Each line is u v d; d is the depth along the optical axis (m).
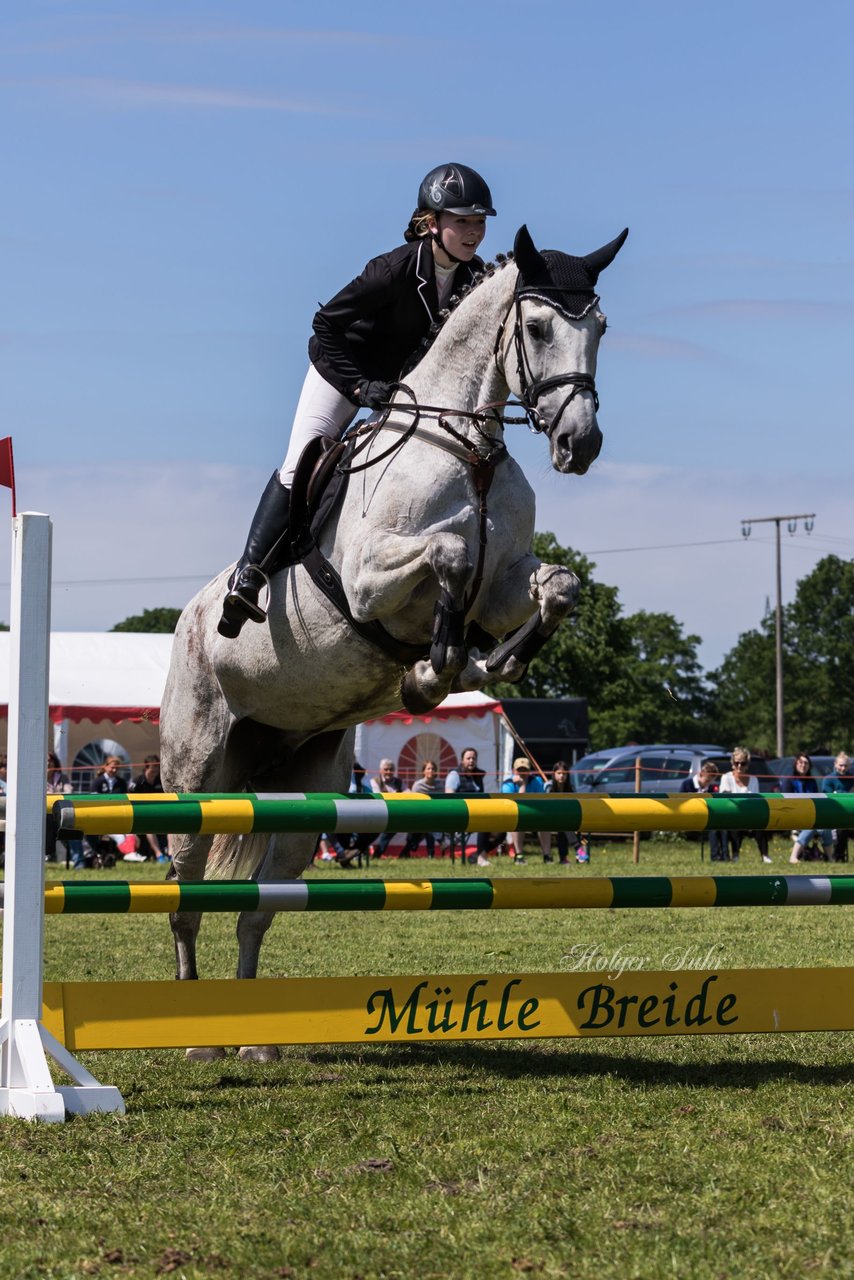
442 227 6.83
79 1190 4.84
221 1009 6.29
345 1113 5.91
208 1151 5.31
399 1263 4.09
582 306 6.34
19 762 6.16
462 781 26.95
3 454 6.37
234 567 7.88
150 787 24.75
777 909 17.41
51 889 6.35
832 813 6.58
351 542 6.73
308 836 8.05
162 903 6.41
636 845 26.62
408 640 6.88
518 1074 6.83
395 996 6.40
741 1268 3.99
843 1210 4.48
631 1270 3.98
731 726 121.00
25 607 6.20
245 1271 4.05
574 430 6.18
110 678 28.98
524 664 6.38
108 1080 6.84
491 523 6.59
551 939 13.23
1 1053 6.14
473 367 6.66
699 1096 6.18
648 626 119.19
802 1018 6.70
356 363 7.06
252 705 7.76
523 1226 4.38
